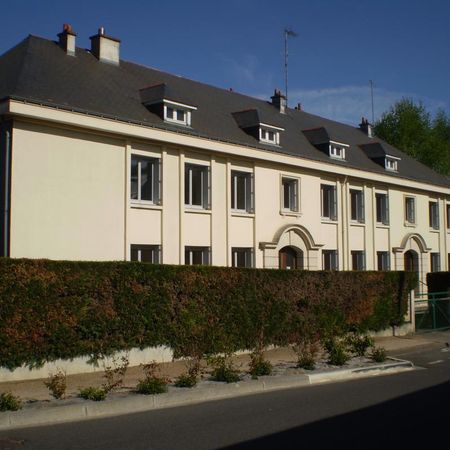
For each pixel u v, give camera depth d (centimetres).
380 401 1064
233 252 2205
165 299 1474
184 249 1991
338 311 1936
